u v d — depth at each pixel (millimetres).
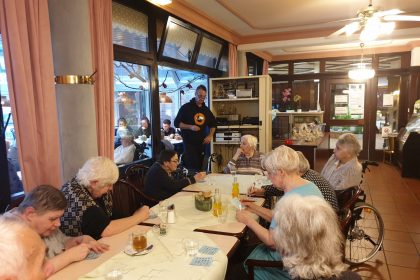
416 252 3051
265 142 4895
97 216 1754
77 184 1815
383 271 2730
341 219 1899
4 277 727
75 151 2420
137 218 1942
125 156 3723
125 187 2605
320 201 1221
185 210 2158
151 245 1609
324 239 1119
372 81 7609
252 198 2443
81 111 2404
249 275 1536
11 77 2016
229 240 1672
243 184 2861
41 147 2197
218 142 5055
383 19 3582
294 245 1130
